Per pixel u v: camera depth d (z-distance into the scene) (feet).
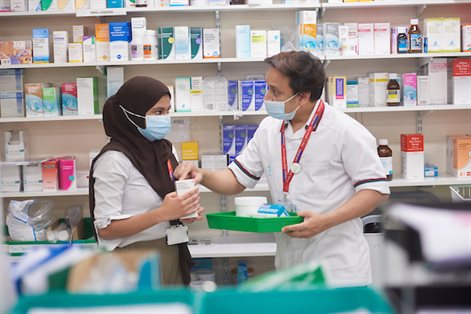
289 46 11.90
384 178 7.55
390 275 3.16
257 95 12.00
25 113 12.45
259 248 11.98
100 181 7.51
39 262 3.46
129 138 7.86
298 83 7.37
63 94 12.12
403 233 2.96
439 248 2.83
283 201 8.03
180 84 12.07
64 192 12.01
